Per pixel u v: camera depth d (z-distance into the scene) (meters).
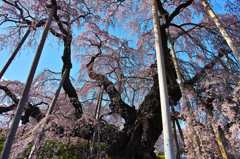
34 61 3.42
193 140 4.07
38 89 7.14
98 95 7.02
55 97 5.00
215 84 4.12
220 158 3.84
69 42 6.22
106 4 6.76
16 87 6.94
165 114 3.21
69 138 5.21
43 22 5.98
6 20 5.89
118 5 7.07
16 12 5.78
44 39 3.75
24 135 4.01
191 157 4.04
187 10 8.41
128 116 7.06
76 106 6.92
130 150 6.30
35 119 7.43
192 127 4.14
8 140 2.73
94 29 7.89
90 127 5.95
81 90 7.83
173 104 6.37
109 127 6.30
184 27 9.08
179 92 6.20
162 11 6.34
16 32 6.36
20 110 3.01
